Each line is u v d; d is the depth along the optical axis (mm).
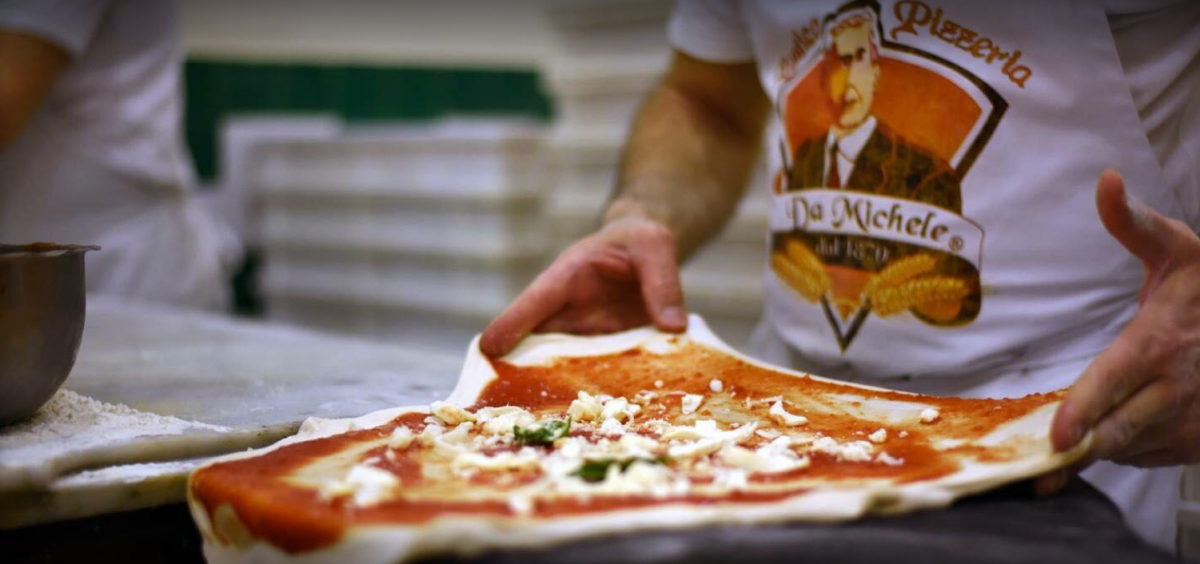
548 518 541
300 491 605
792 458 681
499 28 3393
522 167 2443
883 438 737
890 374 1002
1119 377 640
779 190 1101
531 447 722
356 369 1166
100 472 715
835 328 1027
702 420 820
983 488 615
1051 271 900
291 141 2859
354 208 2750
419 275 2650
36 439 739
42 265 741
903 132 934
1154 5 839
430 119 3352
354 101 3209
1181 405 666
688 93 1293
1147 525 830
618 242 1069
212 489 627
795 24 1035
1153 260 671
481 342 966
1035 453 647
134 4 1928
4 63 1599
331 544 537
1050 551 534
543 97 3523
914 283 950
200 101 2959
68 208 1977
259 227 3033
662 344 1010
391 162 2625
